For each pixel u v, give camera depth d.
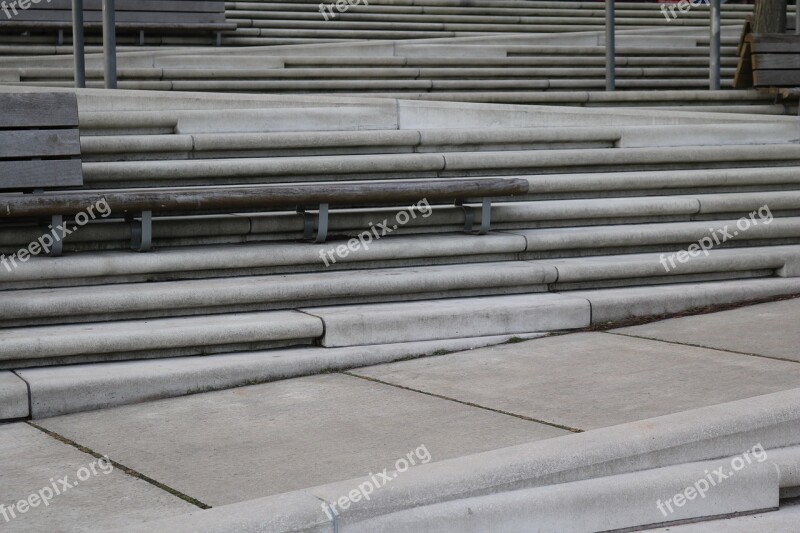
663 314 6.46
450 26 15.34
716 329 6.04
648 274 6.69
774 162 8.58
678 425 3.91
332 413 4.61
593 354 5.55
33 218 6.14
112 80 8.34
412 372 5.33
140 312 5.49
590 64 13.18
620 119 8.62
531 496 3.49
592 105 11.09
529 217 7.05
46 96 6.20
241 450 4.10
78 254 5.91
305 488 3.60
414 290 6.05
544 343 5.85
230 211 6.66
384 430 4.31
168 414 4.68
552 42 14.10
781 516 3.81
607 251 7.01
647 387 4.84
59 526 3.32
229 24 13.84
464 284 6.16
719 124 8.72
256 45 14.13
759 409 4.08
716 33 11.66
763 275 7.13
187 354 5.32
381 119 7.98
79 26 8.77
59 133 6.21
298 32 14.41
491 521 3.41
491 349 5.77
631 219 7.39
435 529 3.34
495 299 6.20
